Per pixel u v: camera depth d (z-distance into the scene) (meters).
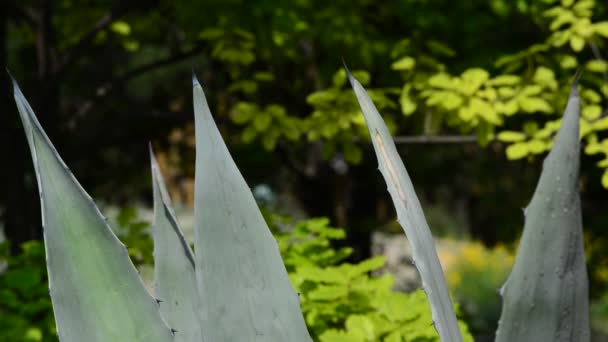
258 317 1.34
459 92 3.26
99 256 1.37
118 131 5.61
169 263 1.65
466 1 4.47
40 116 4.66
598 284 8.74
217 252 1.33
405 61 3.57
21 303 2.70
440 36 4.76
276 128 3.50
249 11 4.18
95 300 1.37
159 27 6.09
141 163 6.91
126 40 5.10
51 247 1.35
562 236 1.46
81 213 1.36
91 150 5.24
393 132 3.72
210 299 1.34
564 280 1.48
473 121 3.28
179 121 5.83
